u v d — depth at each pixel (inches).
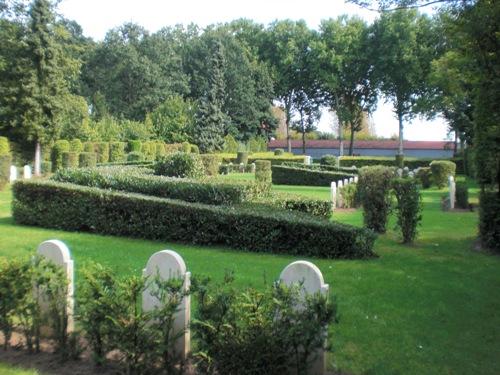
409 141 2800.2
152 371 161.0
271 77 2532.0
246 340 152.1
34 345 188.4
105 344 164.7
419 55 2116.1
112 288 165.8
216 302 156.8
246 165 1637.6
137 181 469.1
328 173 1175.6
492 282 293.9
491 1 332.8
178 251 364.8
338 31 2316.7
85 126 1563.7
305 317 153.5
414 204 415.5
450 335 209.3
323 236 356.8
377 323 221.1
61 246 196.1
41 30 1253.7
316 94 2618.1
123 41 2402.8
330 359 182.1
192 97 2578.7
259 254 362.3
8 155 830.5
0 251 350.6
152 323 175.9
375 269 321.1
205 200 441.4
